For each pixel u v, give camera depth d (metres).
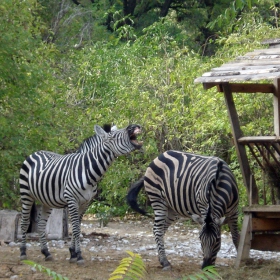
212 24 8.20
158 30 21.14
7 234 13.23
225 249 12.66
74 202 10.52
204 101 15.49
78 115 17.11
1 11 13.09
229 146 16.61
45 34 26.47
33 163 11.27
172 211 10.55
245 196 14.71
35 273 9.85
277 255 11.69
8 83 13.35
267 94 14.87
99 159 10.55
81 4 30.95
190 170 9.81
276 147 10.42
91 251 12.27
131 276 4.95
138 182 10.73
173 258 11.41
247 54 11.00
